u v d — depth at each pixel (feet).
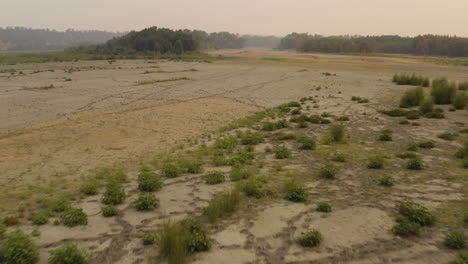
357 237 23.32
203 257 21.21
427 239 22.77
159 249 21.97
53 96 104.73
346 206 28.45
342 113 76.54
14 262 20.12
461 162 39.50
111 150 50.52
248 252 21.76
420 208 26.09
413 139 52.60
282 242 22.91
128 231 24.90
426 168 38.14
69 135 60.08
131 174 39.11
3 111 82.58
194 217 27.04
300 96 106.32
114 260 21.11
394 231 23.71
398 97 98.84
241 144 52.65
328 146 49.60
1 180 37.27
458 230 23.75
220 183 35.09
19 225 25.94
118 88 122.62
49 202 30.40
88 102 95.76
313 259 20.92
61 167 42.19
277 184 34.22
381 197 30.22
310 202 29.50
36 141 55.93
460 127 59.93
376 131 58.70
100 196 32.12
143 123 70.03
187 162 41.70
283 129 62.23
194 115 78.59
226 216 27.04
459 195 30.01
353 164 40.55
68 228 25.38
